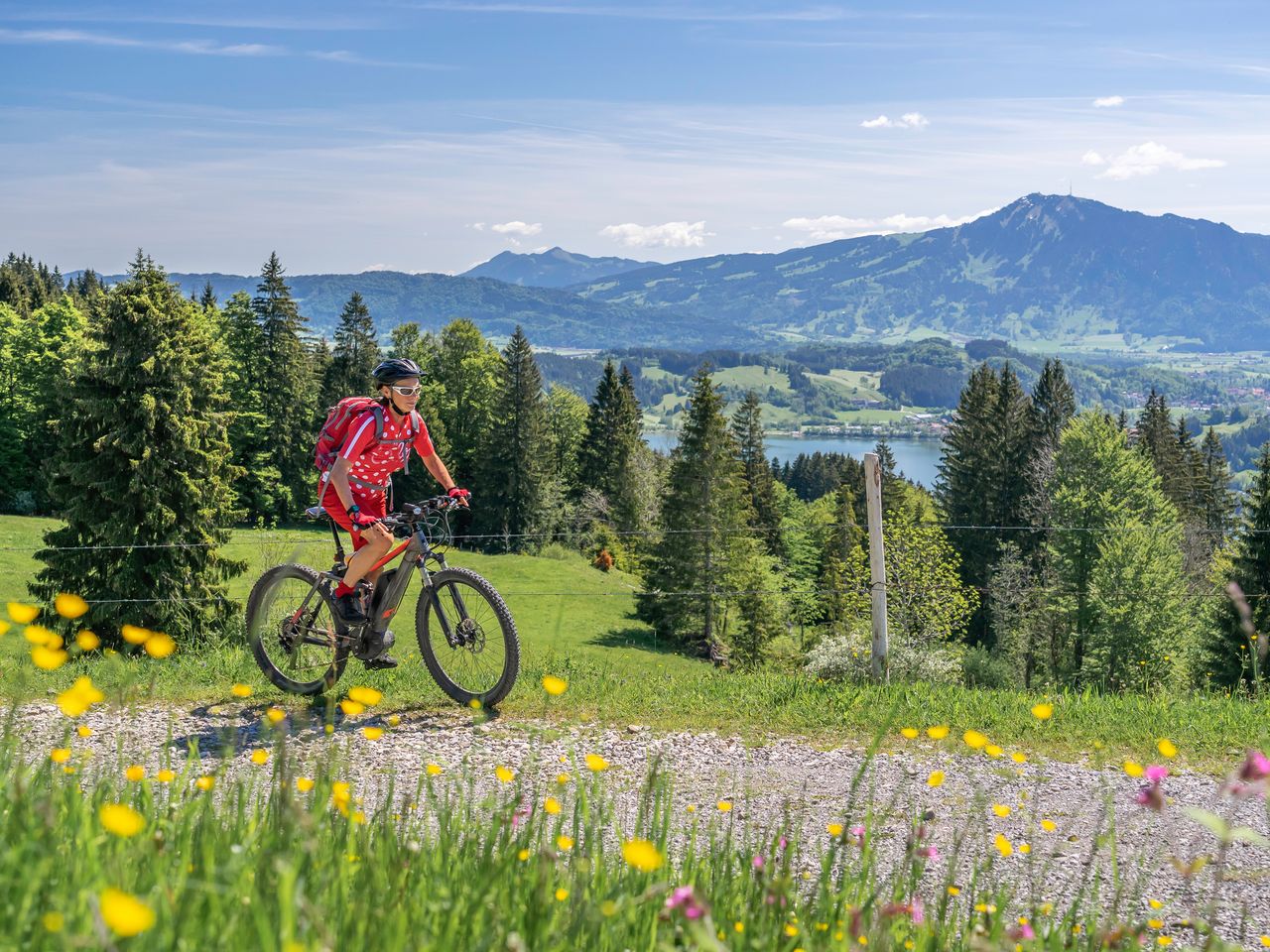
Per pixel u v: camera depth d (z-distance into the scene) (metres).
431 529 6.75
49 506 62.72
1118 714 6.89
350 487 6.46
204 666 7.47
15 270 130.75
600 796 2.83
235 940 1.70
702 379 56.12
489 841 2.48
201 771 4.79
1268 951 3.44
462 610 6.61
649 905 2.25
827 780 5.45
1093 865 4.21
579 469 85.00
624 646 44.31
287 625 6.78
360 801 3.63
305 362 69.00
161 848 2.13
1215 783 5.55
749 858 2.69
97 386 26.89
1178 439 86.62
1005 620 48.25
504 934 2.01
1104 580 41.12
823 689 7.41
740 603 50.38
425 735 5.99
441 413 80.06
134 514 26.02
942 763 5.84
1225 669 25.19
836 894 2.63
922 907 2.58
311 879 2.07
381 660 6.73
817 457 144.25
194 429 27.27
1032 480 65.38
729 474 54.94
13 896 1.78
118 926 1.34
